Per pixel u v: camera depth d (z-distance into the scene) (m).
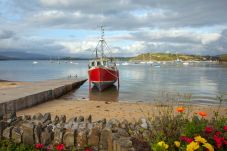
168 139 5.26
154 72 83.19
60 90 26.53
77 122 7.41
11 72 82.38
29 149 6.28
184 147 4.69
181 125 5.65
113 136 5.92
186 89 34.00
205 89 34.16
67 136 6.39
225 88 35.50
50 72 83.19
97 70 31.77
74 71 91.31
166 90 32.72
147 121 7.06
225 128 5.26
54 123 7.43
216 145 4.91
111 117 13.58
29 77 59.28
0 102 14.95
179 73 76.56
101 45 35.09
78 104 19.36
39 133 6.59
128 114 14.42
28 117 8.03
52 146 6.39
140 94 28.55
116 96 27.02
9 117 7.66
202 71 88.69
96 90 33.16
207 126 5.43
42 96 20.81
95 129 6.32
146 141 5.70
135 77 59.16
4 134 6.73
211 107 17.69
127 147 5.30
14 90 22.19
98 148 6.21
